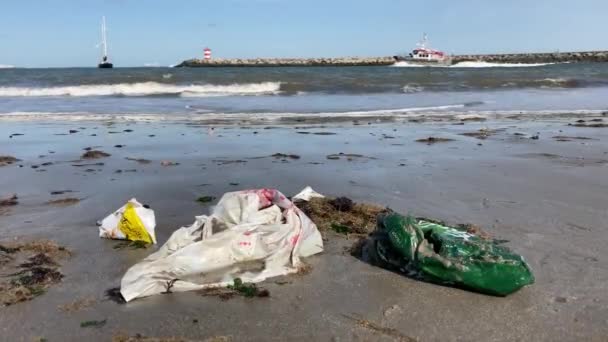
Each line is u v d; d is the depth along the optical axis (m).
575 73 36.97
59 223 5.54
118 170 8.13
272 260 4.22
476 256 3.97
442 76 29.81
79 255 4.63
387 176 7.72
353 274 4.22
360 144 10.66
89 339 3.28
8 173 7.96
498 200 6.44
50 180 7.50
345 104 19.11
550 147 10.35
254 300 3.78
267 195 4.83
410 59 74.69
